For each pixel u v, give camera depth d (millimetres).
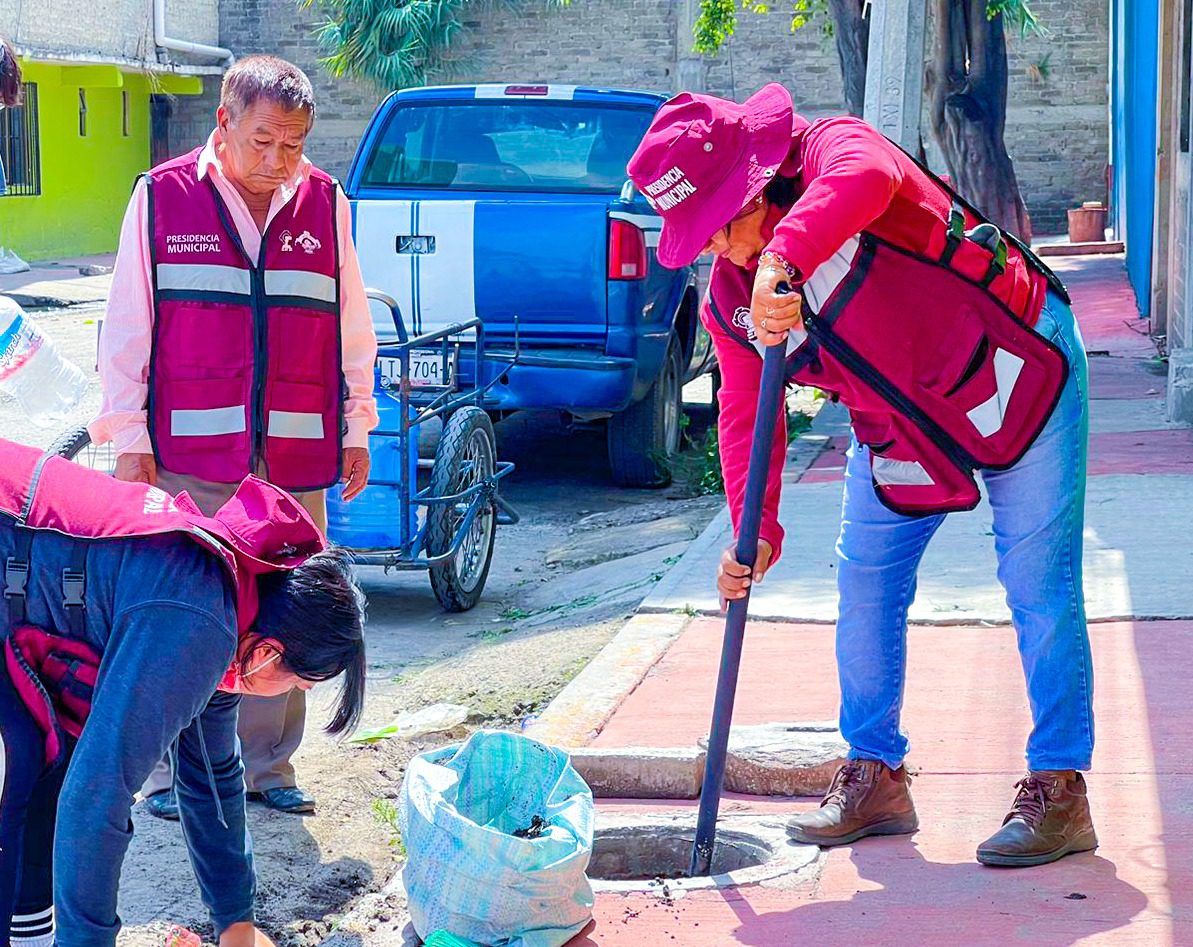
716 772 3510
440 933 3062
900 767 3691
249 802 4270
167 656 2457
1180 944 3061
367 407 4270
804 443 9289
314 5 29484
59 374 3809
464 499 6445
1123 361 11812
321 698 5426
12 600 2533
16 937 2883
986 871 3438
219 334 3934
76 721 2662
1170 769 3965
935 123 15883
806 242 2883
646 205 8445
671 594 5910
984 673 4824
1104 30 27500
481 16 29031
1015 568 3424
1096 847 3529
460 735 4910
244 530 2631
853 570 3592
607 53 28844
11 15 23266
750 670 4957
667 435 9523
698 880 3455
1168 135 12883
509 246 8289
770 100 3137
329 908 3670
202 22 29281
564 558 7559
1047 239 26281
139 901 3660
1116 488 7230
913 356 3160
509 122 8969
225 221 3926
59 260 26625
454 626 6492
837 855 3574
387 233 8414
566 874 3064
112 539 2533
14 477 2629
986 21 15539
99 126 28438
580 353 8328
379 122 9094
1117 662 4824
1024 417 3258
